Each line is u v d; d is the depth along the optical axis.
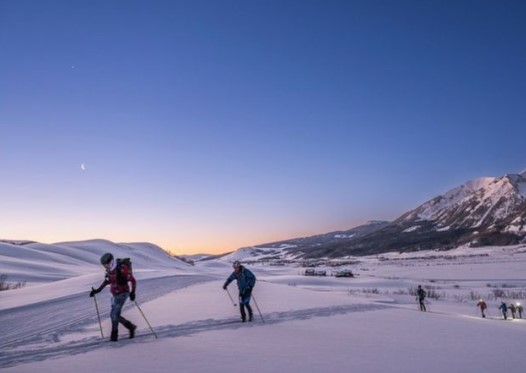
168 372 6.81
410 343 9.46
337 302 18.05
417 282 79.50
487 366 7.52
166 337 9.71
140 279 33.06
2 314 14.83
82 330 11.16
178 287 24.95
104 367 7.16
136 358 7.74
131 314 13.66
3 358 8.17
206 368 7.05
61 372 6.93
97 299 18.62
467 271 112.56
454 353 8.53
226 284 12.16
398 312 15.33
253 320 12.38
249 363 7.40
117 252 185.50
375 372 6.97
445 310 38.44
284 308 15.45
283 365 7.30
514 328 13.13
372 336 10.23
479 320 15.43
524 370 7.28
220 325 11.45
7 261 91.56
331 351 8.44
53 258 127.62
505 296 52.41
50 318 13.49
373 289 58.38
